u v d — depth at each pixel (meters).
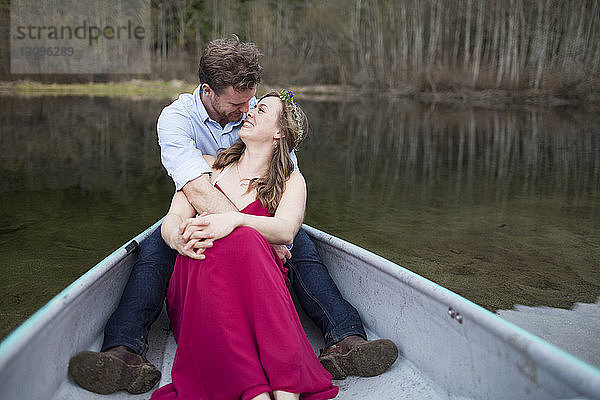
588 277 3.38
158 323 2.09
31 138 10.38
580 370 1.05
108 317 1.84
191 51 34.69
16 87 28.06
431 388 1.62
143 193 5.73
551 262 3.66
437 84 28.09
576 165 8.09
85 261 3.53
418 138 11.50
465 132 12.78
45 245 3.86
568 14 27.17
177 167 2.09
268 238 1.77
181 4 34.62
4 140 10.02
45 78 29.97
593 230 4.50
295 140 1.96
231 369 1.49
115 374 1.53
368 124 14.46
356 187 6.23
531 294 3.07
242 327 1.53
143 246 2.01
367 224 4.59
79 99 22.19
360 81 30.16
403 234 4.31
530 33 28.06
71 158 8.13
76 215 4.75
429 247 3.97
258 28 33.53
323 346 1.97
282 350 1.50
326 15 32.50
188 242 1.64
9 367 1.18
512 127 14.01
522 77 25.83
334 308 1.86
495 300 2.99
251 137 1.91
